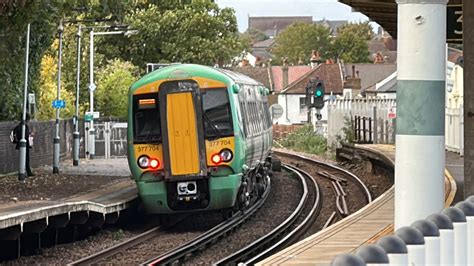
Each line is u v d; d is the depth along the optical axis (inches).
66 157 3531.0
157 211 1768.0
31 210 1378.0
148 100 1736.0
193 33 5226.4
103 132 3791.8
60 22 2903.5
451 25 1338.6
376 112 3449.8
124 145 3833.7
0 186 2142.0
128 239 1619.1
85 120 3619.6
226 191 1737.2
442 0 624.7
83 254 1462.8
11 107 2881.4
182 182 1738.4
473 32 1116.5
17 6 2076.8
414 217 634.2
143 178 1740.9
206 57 5187.0
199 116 1720.0
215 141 1729.8
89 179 2468.0
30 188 2122.3
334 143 4082.2
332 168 3053.6
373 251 450.0
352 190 2461.9
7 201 1752.0
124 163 3309.5
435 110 630.5
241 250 1373.0
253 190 2086.6
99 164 3228.3
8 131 2566.4
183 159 1723.7
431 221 513.0
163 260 1294.3
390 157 2524.6
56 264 1346.0
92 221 1651.1
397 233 489.4
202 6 5295.3
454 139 2920.8
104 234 1717.5
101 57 4768.7
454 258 535.8
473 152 1126.4
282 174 2950.3
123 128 3823.8
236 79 1859.0
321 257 936.9
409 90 630.5
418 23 624.1
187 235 1708.9
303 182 2513.5
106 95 4507.9
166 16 5196.9
